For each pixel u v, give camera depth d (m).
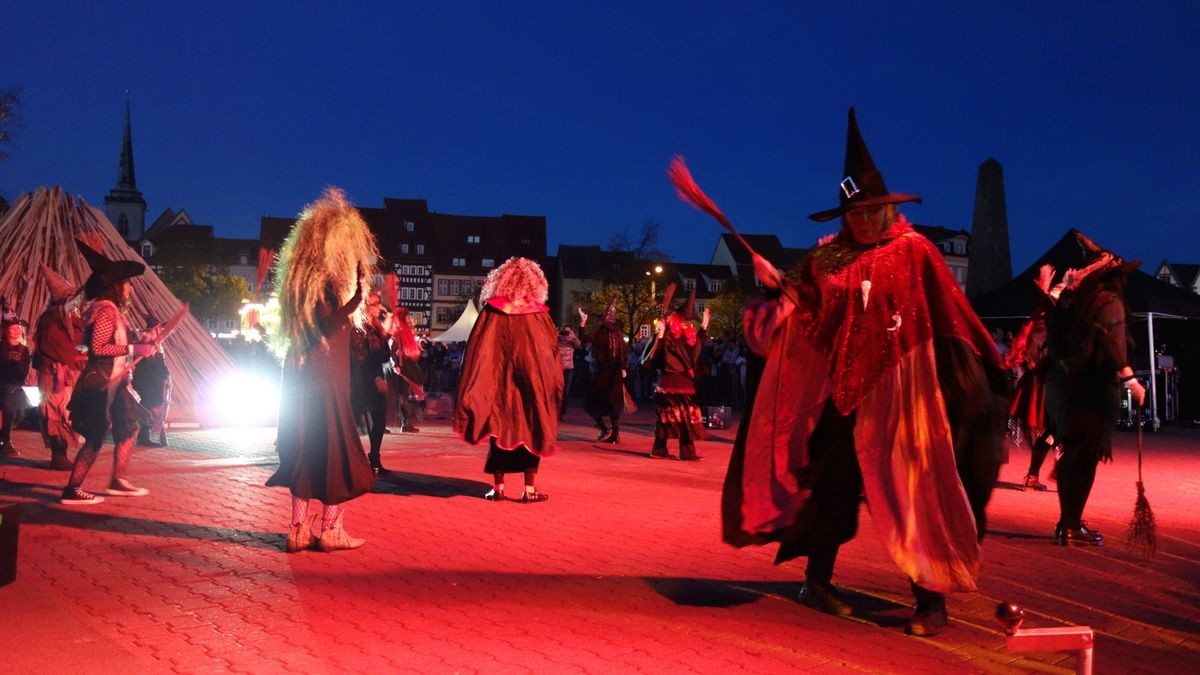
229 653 3.92
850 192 4.57
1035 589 5.33
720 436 15.07
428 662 3.85
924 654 4.09
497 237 93.56
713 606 4.79
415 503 7.81
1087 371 6.50
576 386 28.55
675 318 11.55
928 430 4.32
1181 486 9.91
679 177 4.62
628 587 5.15
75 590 4.86
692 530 6.79
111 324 7.52
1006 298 17.84
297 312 5.89
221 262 78.50
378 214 92.88
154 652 3.91
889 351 4.42
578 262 89.19
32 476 9.01
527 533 6.61
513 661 3.88
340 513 5.95
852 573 5.58
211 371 16.50
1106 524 7.55
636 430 16.14
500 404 7.84
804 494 4.66
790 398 4.66
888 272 4.48
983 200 23.38
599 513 7.46
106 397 7.52
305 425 5.89
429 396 18.55
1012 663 4.00
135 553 5.75
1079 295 6.60
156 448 11.68
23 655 3.82
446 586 5.10
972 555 4.22
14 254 15.49
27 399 9.11
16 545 4.98
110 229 16.56
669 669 3.82
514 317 7.88
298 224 6.09
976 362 4.40
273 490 8.33
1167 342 20.22
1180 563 6.12
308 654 3.93
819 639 4.28
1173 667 4.02
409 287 90.75
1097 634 4.47
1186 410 19.02
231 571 5.34
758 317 4.59
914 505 4.29
